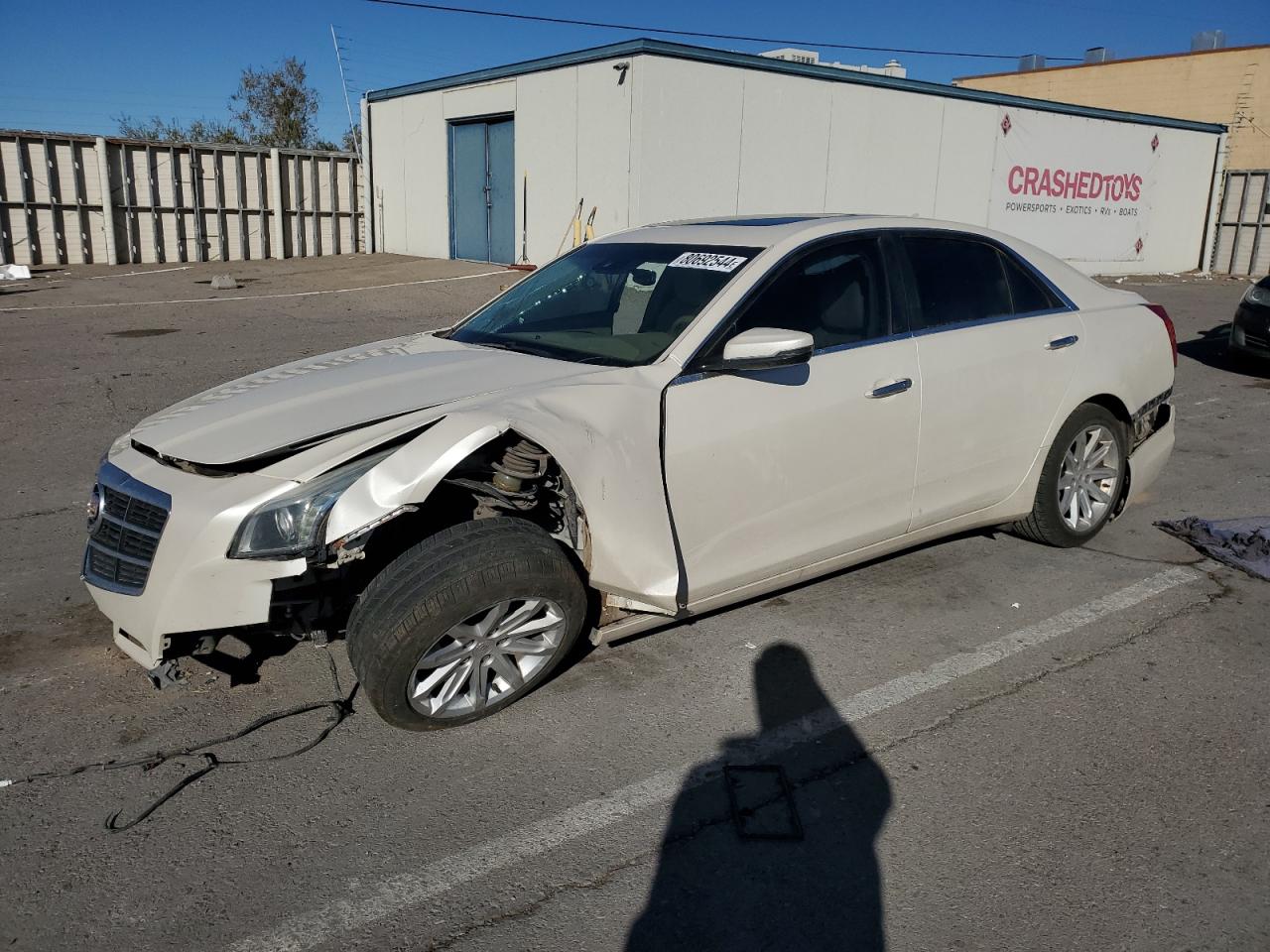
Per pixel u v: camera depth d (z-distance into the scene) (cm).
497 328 452
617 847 290
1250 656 405
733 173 1709
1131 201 2411
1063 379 478
